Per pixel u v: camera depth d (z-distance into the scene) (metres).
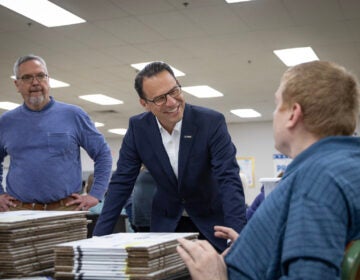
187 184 1.80
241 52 6.70
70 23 5.45
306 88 0.94
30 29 5.61
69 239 1.38
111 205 1.83
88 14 5.18
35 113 2.44
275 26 5.64
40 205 2.35
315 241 0.79
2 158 2.59
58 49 6.41
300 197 0.84
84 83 8.49
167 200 1.89
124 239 1.19
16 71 2.44
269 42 6.26
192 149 1.78
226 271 0.97
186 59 7.04
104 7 5.00
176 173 1.83
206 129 1.77
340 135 0.94
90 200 2.40
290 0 4.86
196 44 6.30
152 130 1.83
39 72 2.40
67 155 2.41
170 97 1.69
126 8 5.03
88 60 6.98
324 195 0.82
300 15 5.28
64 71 7.60
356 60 7.22
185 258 1.01
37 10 5.08
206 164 1.80
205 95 9.82
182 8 5.05
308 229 0.80
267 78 8.29
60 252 1.09
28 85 2.38
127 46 6.35
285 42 6.28
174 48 6.48
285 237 0.84
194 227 1.87
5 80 8.06
